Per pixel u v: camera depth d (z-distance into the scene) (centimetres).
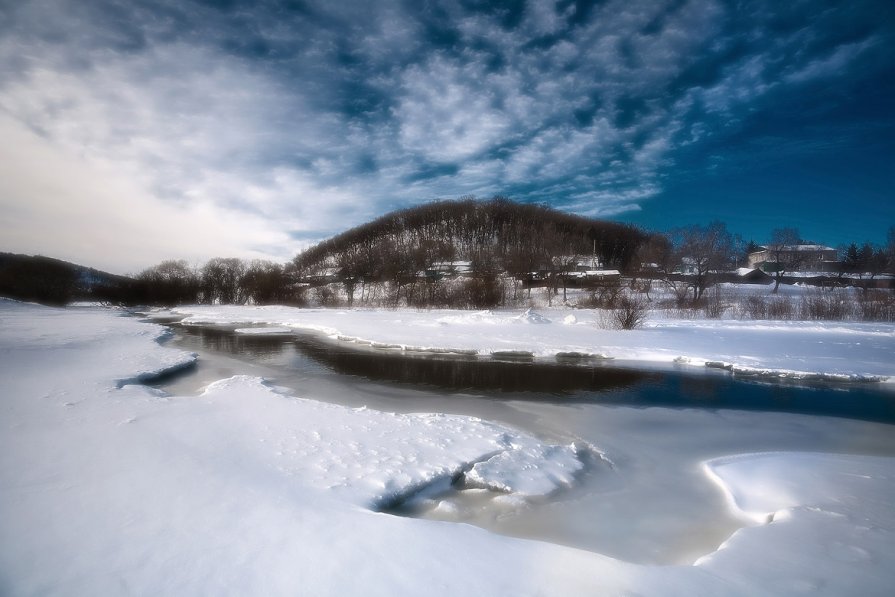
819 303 3281
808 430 1088
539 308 4462
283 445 841
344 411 1107
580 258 7769
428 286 5028
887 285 5634
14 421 914
